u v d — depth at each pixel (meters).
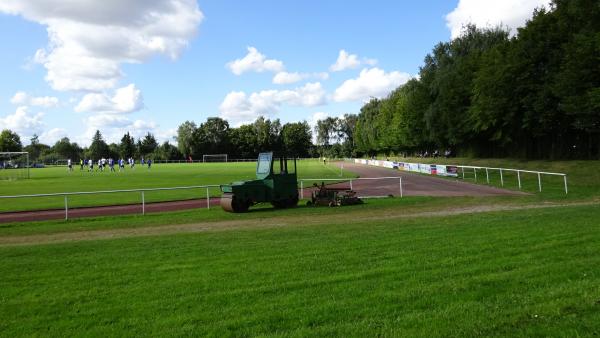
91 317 6.29
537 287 6.56
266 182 21.70
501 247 9.48
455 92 58.91
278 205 22.28
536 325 5.11
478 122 51.28
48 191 33.44
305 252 9.94
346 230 13.62
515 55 44.12
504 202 21.55
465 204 21.20
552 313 5.42
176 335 5.47
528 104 43.59
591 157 42.56
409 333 5.09
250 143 155.88
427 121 65.88
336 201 22.12
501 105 45.94
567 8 40.34
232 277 7.99
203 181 42.03
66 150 164.62
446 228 12.82
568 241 9.75
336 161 122.12
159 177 49.72
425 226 13.69
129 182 42.16
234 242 11.94
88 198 28.66
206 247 11.25
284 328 5.54
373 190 30.84
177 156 146.88
